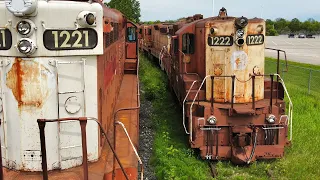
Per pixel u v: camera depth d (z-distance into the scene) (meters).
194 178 7.56
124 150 6.00
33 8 4.50
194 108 9.19
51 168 4.95
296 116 12.16
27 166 4.90
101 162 5.35
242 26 8.88
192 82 9.66
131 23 15.78
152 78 19.62
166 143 9.74
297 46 50.47
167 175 7.43
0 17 4.62
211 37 9.27
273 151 8.62
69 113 4.96
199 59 10.01
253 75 8.81
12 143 4.89
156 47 24.94
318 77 22.11
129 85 12.15
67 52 4.81
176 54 12.14
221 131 8.78
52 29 4.69
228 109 8.69
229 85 9.26
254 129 8.70
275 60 30.78
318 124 11.55
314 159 8.57
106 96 6.59
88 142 5.22
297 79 21.47
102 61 5.84
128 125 7.43
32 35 4.62
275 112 8.84
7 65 4.72
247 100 9.30
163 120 12.02
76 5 4.79
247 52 9.17
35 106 4.77
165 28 19.62
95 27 4.94
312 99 15.32
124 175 4.82
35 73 4.71
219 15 9.84
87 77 5.07
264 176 7.85
